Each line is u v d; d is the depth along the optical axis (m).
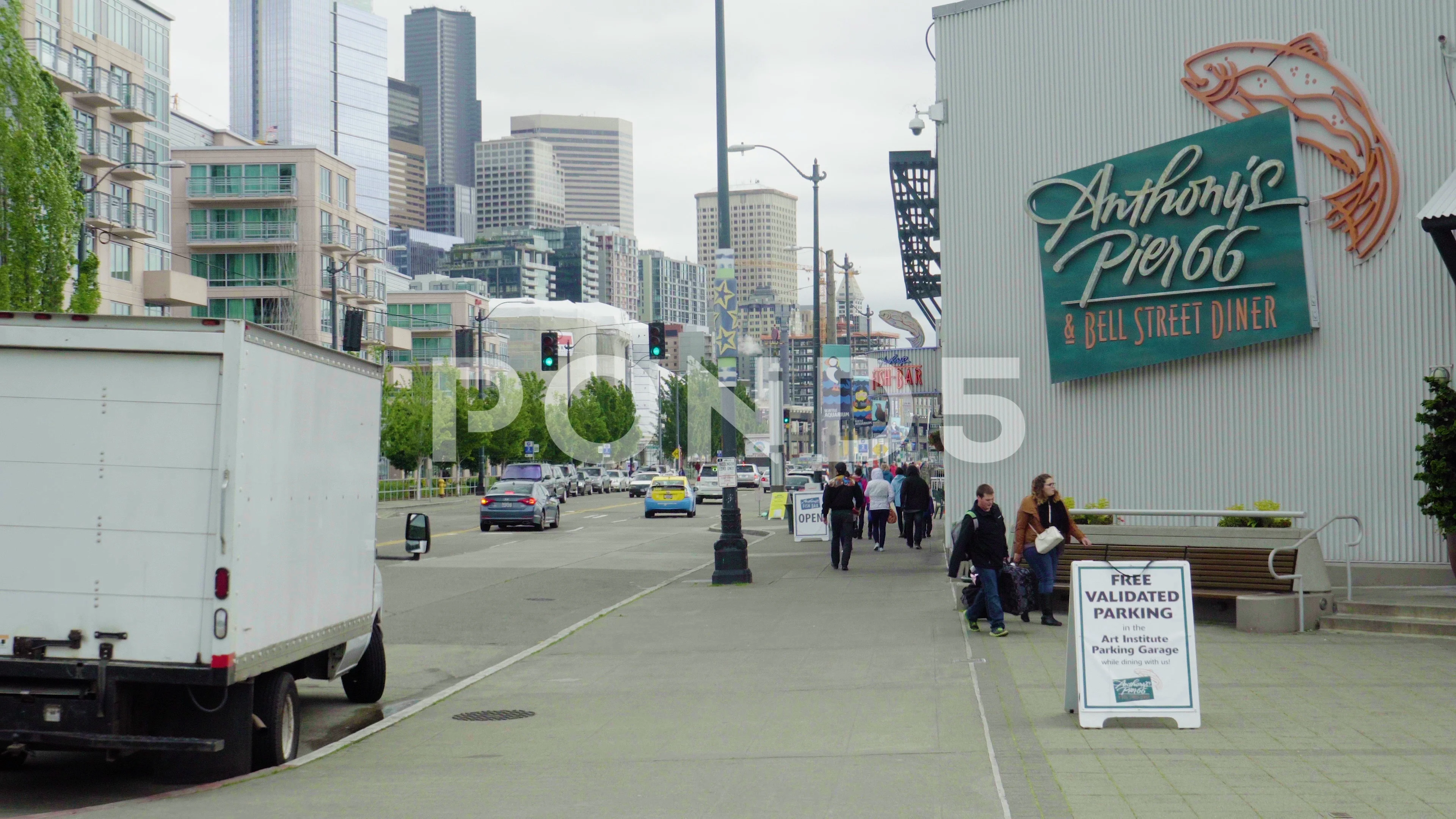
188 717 8.70
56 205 25.72
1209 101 19.75
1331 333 18.72
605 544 33.69
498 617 18.62
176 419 8.23
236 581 8.18
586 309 163.00
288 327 73.88
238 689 8.71
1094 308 20.38
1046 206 20.94
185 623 8.12
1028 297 21.23
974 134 21.62
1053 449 20.88
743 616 17.58
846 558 24.02
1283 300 18.81
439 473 82.88
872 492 29.23
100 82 55.62
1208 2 19.86
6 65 25.28
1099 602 9.66
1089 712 9.54
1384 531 18.28
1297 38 18.97
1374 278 18.45
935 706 10.68
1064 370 20.55
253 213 78.19
